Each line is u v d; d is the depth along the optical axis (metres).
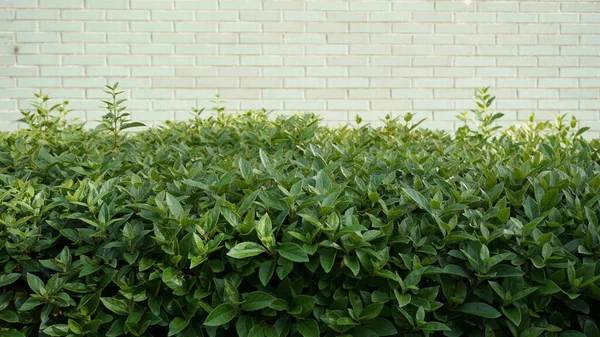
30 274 1.61
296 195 1.77
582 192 2.07
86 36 5.79
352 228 1.61
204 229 1.67
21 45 5.75
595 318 1.76
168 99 5.88
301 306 1.62
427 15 5.96
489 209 1.82
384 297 1.63
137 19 5.81
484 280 1.69
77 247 1.80
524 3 5.99
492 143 3.25
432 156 2.58
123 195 1.90
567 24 6.02
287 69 5.93
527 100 6.05
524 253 1.70
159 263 1.65
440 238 1.76
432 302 1.62
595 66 6.05
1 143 2.96
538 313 1.70
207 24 5.85
